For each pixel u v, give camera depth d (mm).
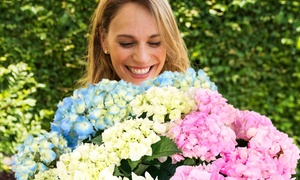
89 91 1516
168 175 1400
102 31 2279
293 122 4387
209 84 1617
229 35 4332
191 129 1358
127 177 1375
